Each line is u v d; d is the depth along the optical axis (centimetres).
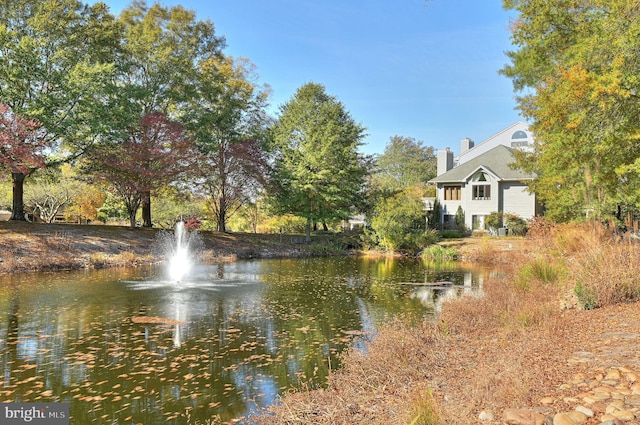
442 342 667
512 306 845
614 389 374
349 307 1127
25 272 1694
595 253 916
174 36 2847
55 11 2173
